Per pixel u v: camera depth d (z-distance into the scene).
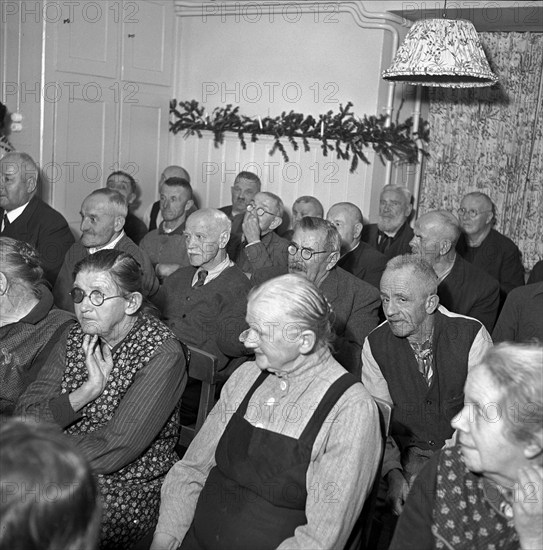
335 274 3.15
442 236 3.43
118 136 5.48
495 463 1.36
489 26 5.20
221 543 1.71
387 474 2.25
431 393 2.36
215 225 3.28
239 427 1.79
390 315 2.33
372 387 2.47
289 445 1.70
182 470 1.89
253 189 5.09
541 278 3.73
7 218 4.06
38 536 0.96
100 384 2.00
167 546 1.79
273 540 1.67
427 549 1.47
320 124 5.38
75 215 5.25
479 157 5.46
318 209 4.83
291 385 1.77
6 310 2.27
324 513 1.63
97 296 1.99
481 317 3.48
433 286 2.33
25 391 2.13
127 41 5.41
